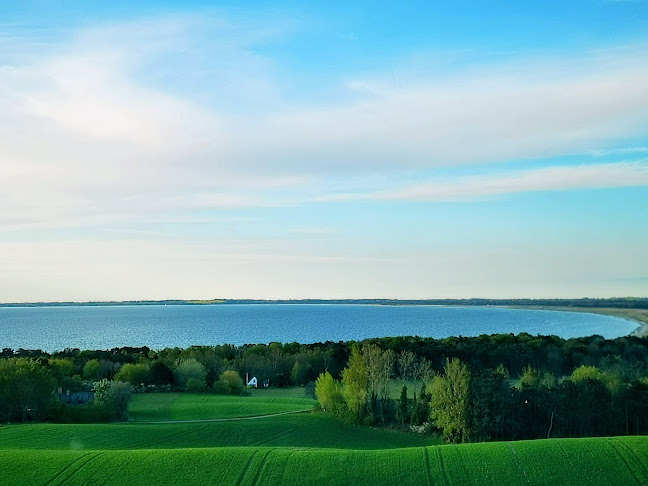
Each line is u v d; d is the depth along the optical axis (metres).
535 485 47.09
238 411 95.31
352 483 47.56
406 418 80.56
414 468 50.00
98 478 48.09
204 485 47.00
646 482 47.34
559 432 72.75
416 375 99.94
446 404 73.25
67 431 71.25
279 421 81.75
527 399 73.62
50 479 47.91
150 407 98.62
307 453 53.56
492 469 49.59
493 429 72.00
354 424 80.12
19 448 62.91
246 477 48.41
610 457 51.28
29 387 82.00
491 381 73.44
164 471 49.41
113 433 70.81
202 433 72.88
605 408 73.62
